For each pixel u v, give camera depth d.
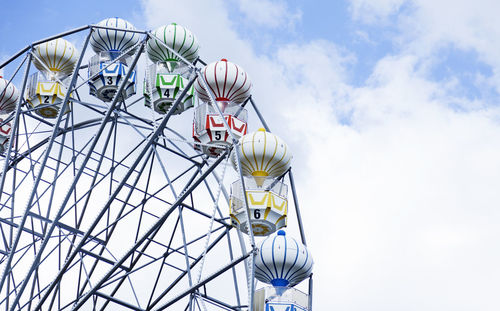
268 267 37.81
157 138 37.28
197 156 43.00
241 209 38.66
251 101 43.91
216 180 43.12
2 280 35.72
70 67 48.25
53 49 47.34
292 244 37.81
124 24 46.25
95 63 44.66
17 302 35.53
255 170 39.75
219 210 42.06
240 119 41.34
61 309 42.72
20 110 40.81
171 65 45.00
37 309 37.22
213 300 40.00
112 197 36.22
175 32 45.09
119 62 43.84
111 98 44.22
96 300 43.66
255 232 39.31
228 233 40.91
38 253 36.22
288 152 39.88
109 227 41.69
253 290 32.06
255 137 39.44
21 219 36.84
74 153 44.78
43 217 42.34
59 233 42.81
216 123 40.44
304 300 37.62
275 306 36.59
